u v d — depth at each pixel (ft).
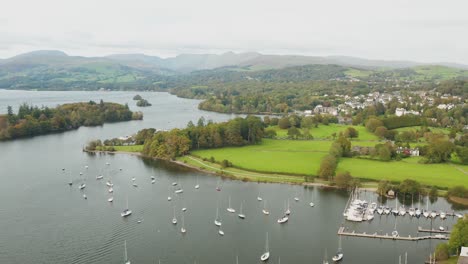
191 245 616.80
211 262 567.18
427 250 599.98
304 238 639.76
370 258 577.43
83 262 568.00
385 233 654.53
